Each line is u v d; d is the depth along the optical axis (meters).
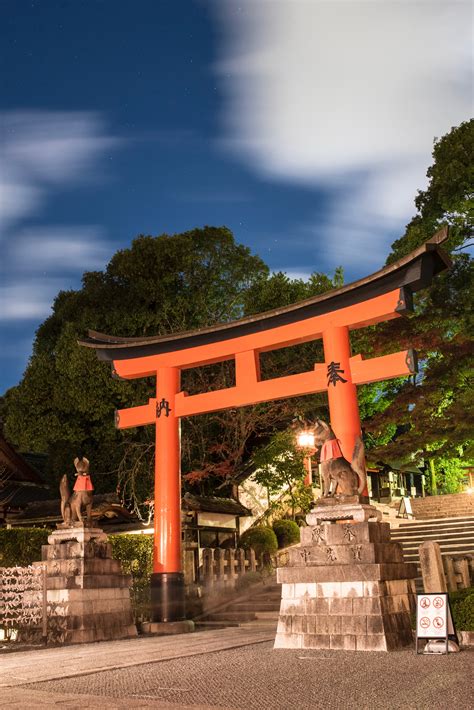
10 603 13.65
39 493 28.89
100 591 13.80
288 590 10.68
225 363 24.56
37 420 24.39
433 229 18.42
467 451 16.75
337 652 9.61
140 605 17.53
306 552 10.75
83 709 6.27
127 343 17.77
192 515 21.66
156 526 16.27
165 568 15.94
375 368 13.95
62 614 13.20
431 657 8.72
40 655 11.00
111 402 23.62
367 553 10.23
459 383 16.89
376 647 9.58
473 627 10.02
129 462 24.30
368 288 14.30
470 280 16.69
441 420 16.06
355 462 11.12
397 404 16.84
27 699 6.88
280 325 15.57
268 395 15.34
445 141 18.53
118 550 17.66
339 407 14.05
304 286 25.20
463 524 22.28
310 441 19.53
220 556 19.62
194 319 24.83
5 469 28.48
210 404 16.25
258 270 26.44
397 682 7.04
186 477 23.14
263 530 23.25
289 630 10.48
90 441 25.20
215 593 19.00
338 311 14.76
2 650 12.05
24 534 16.33
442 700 6.07
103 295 24.98
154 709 6.16
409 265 13.73
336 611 10.12
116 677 8.30
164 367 17.23
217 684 7.44
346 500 10.94
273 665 8.69
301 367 23.86
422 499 33.12
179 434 16.94
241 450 23.95
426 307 17.86
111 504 21.25
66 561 13.79
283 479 23.98
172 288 25.14
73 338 23.66
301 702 6.24
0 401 30.81
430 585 10.75
